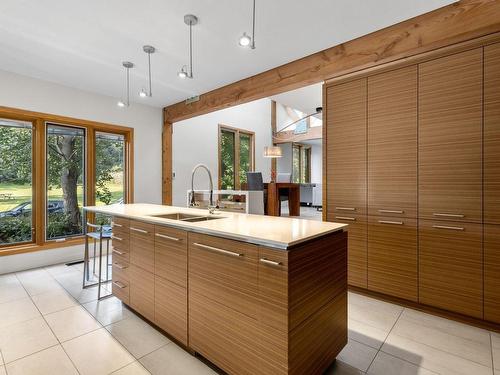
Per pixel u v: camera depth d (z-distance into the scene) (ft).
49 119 12.01
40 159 11.88
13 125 11.46
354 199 8.86
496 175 6.41
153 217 6.88
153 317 6.63
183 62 10.11
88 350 5.95
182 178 17.87
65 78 11.66
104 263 12.36
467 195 6.81
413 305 7.86
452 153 7.00
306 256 4.44
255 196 10.89
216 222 6.05
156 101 14.88
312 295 4.60
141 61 10.07
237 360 4.75
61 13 7.27
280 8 7.04
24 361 5.58
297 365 4.25
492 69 6.42
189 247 5.62
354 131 8.80
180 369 5.35
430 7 6.95
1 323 7.08
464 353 5.83
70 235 12.94
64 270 11.37
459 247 6.97
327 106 9.45
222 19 7.53
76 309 7.88
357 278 8.86
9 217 11.44
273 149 23.04
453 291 7.07
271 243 4.22
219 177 20.71
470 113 6.73
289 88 10.48
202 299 5.36
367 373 5.22
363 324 7.02
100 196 13.97
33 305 8.12
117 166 14.64
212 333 5.18
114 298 8.67
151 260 6.68
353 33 8.18
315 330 4.68
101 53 9.50
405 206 7.83
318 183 34.76
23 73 11.16
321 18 7.44
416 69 7.54
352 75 8.79
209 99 13.24
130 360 5.62
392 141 8.02
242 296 4.66
